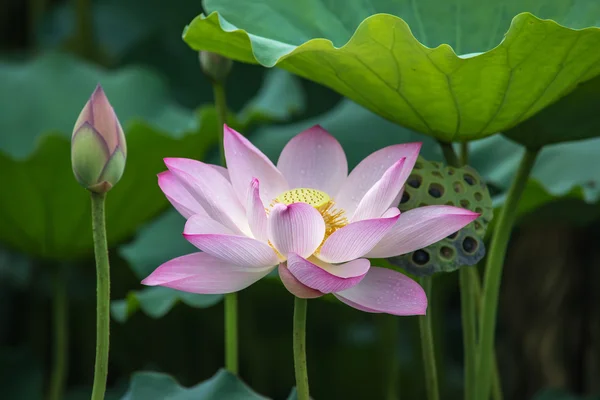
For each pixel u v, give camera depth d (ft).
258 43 6.60
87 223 8.68
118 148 6.24
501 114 6.67
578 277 8.92
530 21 6.36
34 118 10.71
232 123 8.39
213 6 6.79
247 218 6.28
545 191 7.61
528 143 6.93
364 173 6.48
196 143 8.39
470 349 6.98
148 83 10.77
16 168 8.08
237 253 6.17
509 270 9.43
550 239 9.01
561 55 6.46
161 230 8.27
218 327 10.64
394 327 8.06
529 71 6.50
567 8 6.97
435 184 6.53
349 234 6.15
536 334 9.18
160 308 7.55
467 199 6.54
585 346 8.95
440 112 6.70
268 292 8.45
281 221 6.14
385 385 8.59
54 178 8.23
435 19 7.08
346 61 6.57
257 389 10.71
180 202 6.34
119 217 8.78
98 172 6.23
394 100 6.71
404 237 6.26
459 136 6.81
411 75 6.56
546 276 9.08
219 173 6.37
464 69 6.50
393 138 8.02
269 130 8.68
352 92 6.78
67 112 10.77
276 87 9.84
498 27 7.05
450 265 6.48
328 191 6.56
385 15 6.39
